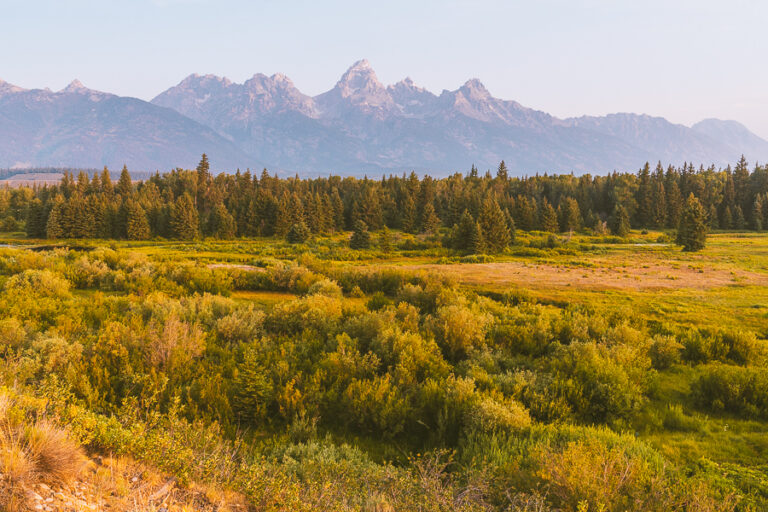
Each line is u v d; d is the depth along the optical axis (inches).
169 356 665.6
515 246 3789.4
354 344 826.8
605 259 2997.0
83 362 613.0
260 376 602.9
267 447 468.4
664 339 888.9
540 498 307.4
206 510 196.1
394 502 283.4
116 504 169.5
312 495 249.6
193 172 6934.1
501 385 657.0
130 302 1133.1
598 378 665.0
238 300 1487.5
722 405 628.7
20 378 446.0
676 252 3324.3
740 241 4010.8
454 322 914.1
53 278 1314.0
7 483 149.3
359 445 529.7
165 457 226.4
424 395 593.3
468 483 327.6
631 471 334.6
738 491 390.9
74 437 198.1
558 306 1560.0
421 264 2785.4
